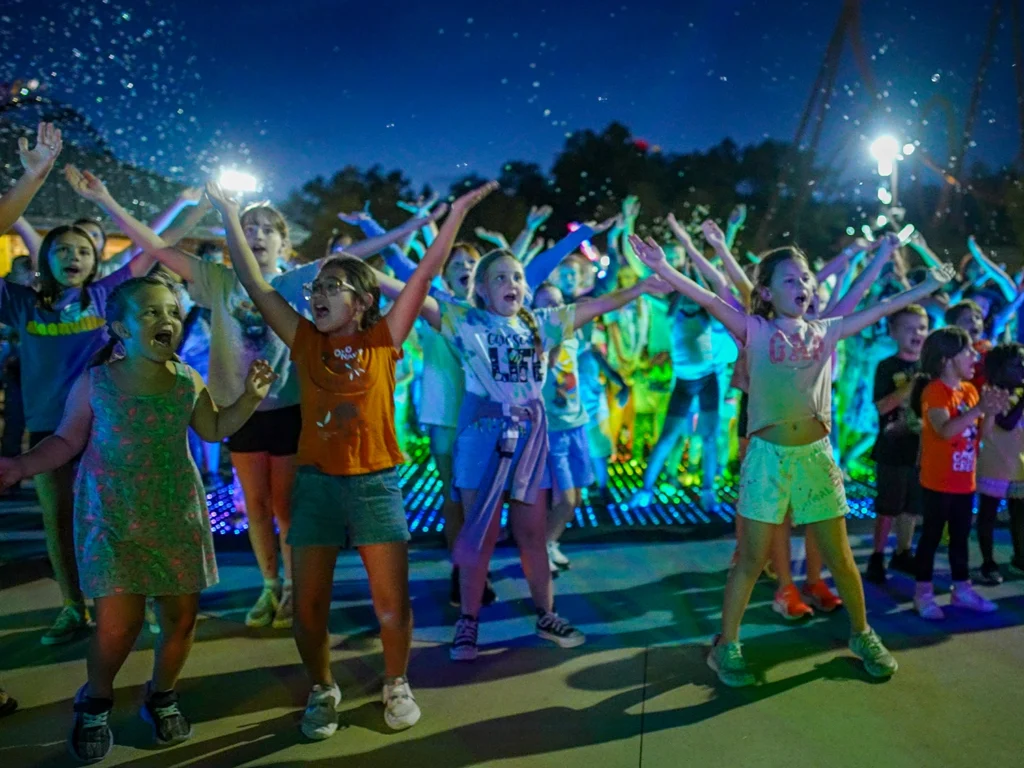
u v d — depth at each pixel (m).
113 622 2.81
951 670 3.47
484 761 2.82
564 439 4.71
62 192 10.85
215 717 3.14
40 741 2.97
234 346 3.90
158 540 2.85
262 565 4.06
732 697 3.26
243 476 3.96
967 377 4.09
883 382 4.63
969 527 4.14
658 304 7.26
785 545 4.08
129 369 2.87
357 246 4.12
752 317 3.49
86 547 2.81
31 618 4.11
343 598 4.42
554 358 4.62
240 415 2.99
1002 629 3.91
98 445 2.85
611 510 6.08
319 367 3.05
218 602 4.34
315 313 3.09
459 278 5.18
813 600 4.21
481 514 3.63
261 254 4.00
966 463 4.05
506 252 3.85
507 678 3.46
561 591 4.49
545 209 6.16
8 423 6.71
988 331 6.72
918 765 2.76
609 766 2.78
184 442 2.96
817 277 4.53
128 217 3.76
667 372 7.52
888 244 3.83
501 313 3.83
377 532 3.03
